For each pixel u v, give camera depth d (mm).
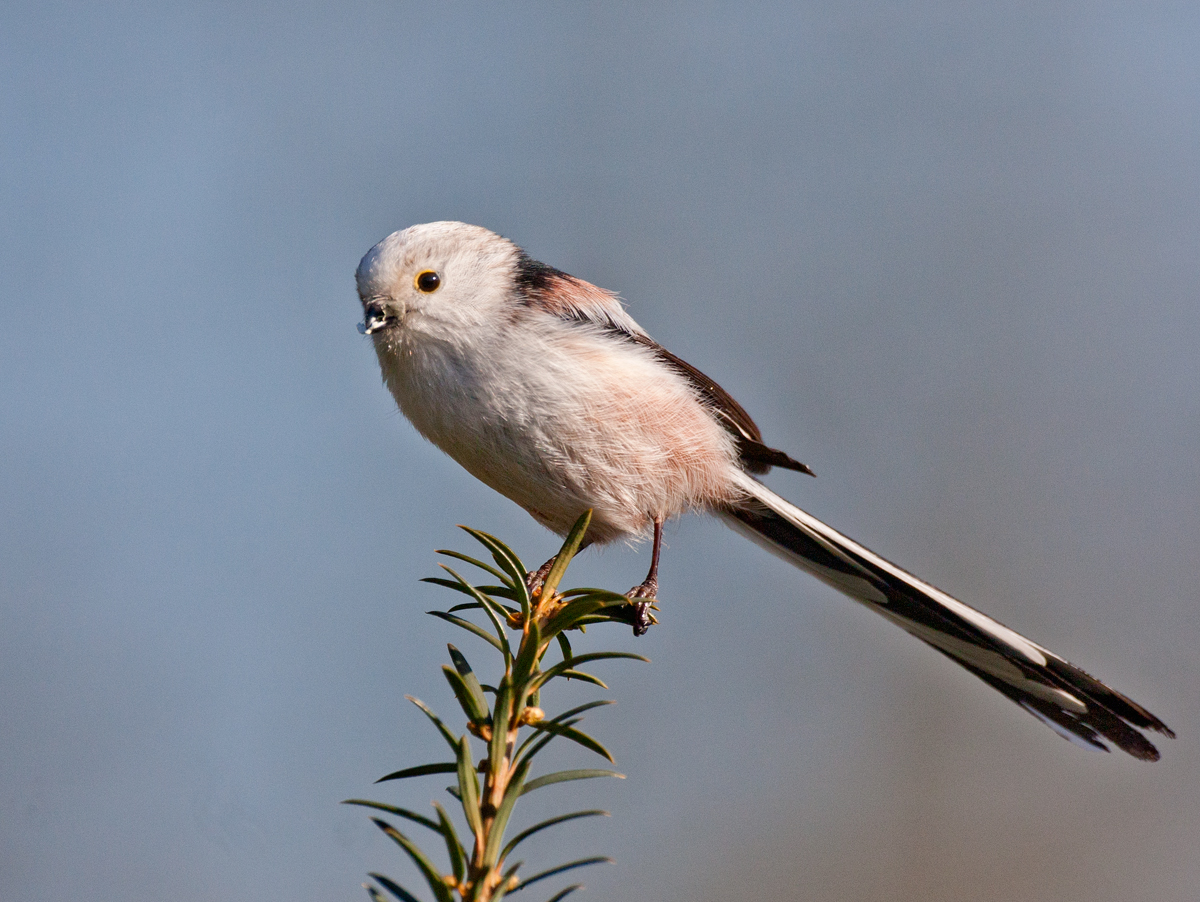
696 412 3115
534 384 3100
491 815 2777
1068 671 3105
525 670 3033
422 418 3105
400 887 2537
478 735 3020
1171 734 3096
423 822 2564
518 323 3104
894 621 3121
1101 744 3102
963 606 3115
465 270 3104
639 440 3107
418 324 3102
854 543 3123
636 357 3111
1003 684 3111
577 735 2801
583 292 3115
